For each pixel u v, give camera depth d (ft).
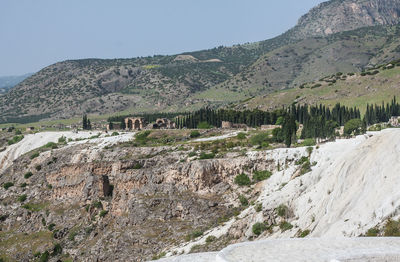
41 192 578.66
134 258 361.71
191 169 431.84
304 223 253.44
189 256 192.03
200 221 376.68
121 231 404.77
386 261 127.03
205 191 418.10
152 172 451.53
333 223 219.00
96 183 509.35
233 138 559.38
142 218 401.90
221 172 428.56
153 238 373.20
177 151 535.60
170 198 414.21
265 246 147.95
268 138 518.78
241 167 422.00
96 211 478.59
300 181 299.99
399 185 203.92
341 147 348.38
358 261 124.98
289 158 402.11
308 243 149.69
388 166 220.02
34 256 460.55
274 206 290.97
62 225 495.82
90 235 447.42
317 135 492.13
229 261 133.80
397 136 230.48
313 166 351.46
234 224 310.04
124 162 506.48
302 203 274.57
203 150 513.04
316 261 130.93
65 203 533.55
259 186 395.34
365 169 233.96
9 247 491.31
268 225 287.07
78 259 416.26
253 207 328.08
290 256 136.46
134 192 442.91
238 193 401.49
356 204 219.00
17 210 561.84
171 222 388.57
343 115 640.99
